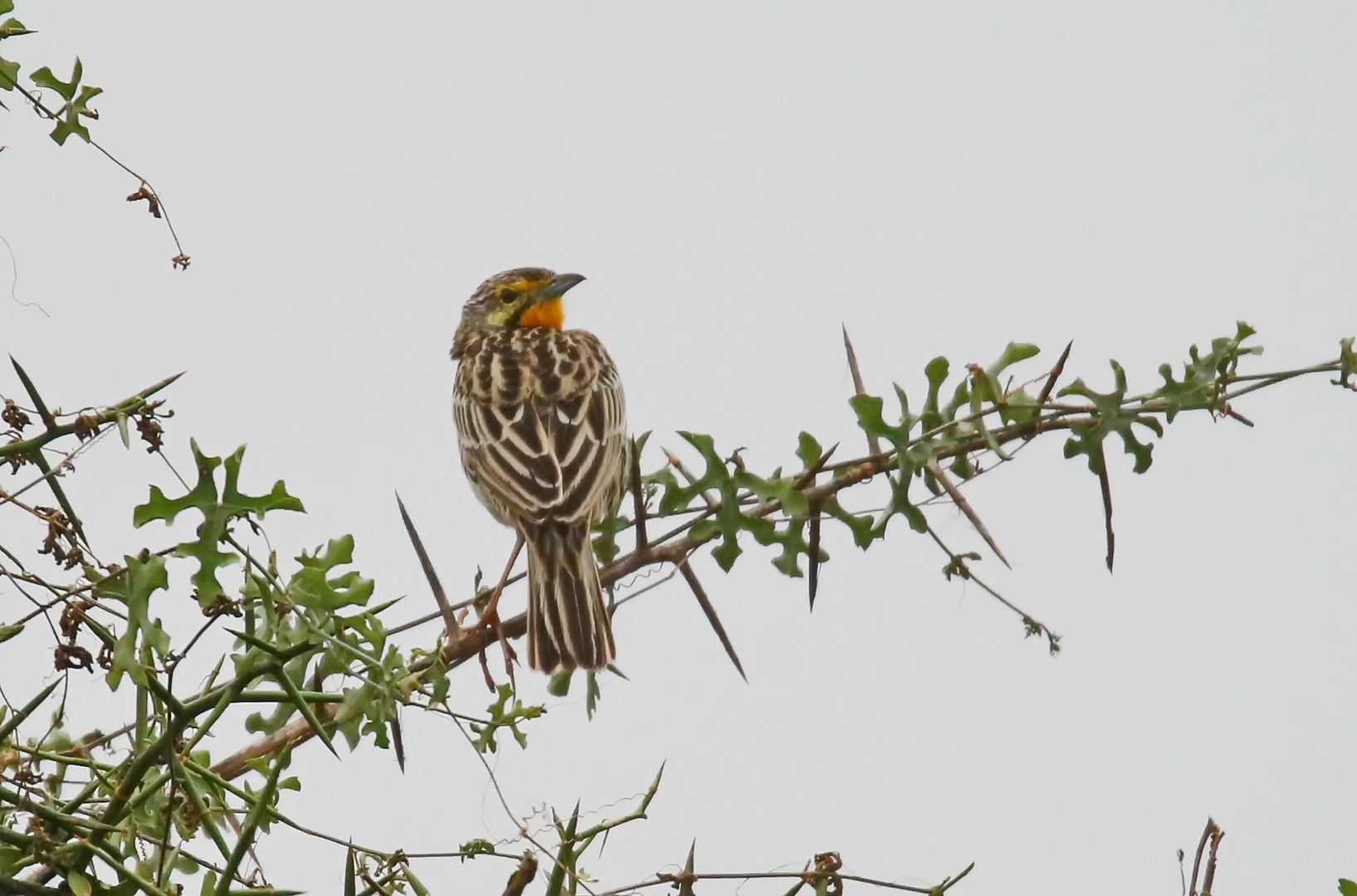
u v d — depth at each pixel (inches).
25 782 263.9
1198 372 351.9
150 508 261.4
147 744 275.4
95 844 263.0
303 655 313.6
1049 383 344.8
